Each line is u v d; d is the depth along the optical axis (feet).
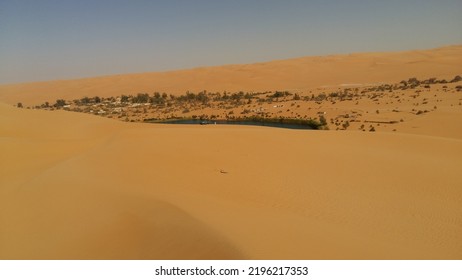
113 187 49.60
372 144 94.68
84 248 34.14
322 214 48.47
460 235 43.47
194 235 33.83
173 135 91.76
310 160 76.84
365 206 52.60
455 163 77.46
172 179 57.93
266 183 60.44
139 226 37.22
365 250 33.09
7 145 82.23
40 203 45.57
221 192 53.78
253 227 36.55
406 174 69.46
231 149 81.00
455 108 186.09
